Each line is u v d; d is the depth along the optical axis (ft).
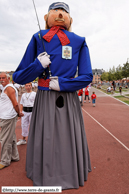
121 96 66.08
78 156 7.75
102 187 8.02
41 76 7.80
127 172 9.48
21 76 7.26
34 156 7.52
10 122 9.79
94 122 22.82
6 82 9.88
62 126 7.50
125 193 7.64
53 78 7.30
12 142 10.10
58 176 7.48
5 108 9.75
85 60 8.00
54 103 7.50
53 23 7.91
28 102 13.16
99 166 10.18
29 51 7.89
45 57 7.17
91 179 8.68
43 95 7.75
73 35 7.94
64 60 7.52
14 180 8.52
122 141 14.99
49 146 7.27
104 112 31.68
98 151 12.61
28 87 13.21
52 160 7.30
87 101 53.11
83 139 8.26
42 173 7.52
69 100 7.83
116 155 11.87
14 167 9.95
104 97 64.90
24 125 13.44
